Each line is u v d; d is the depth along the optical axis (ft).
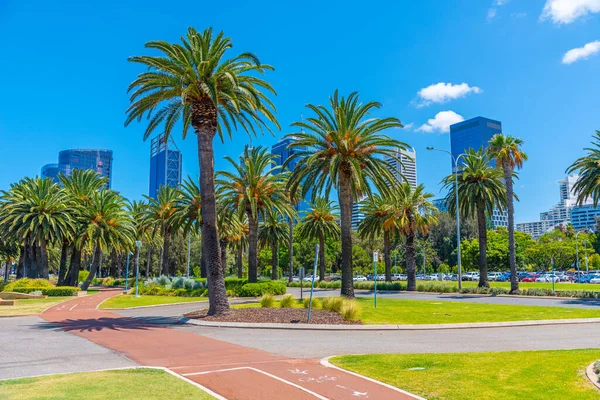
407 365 33.06
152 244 266.77
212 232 73.31
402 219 160.25
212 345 45.11
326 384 27.76
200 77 73.00
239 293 123.34
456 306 90.17
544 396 23.81
